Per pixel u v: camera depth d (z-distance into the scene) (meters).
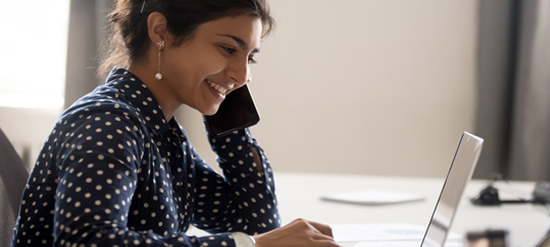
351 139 2.72
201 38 0.85
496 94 2.68
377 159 2.74
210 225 1.18
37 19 2.46
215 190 1.16
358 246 0.93
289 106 2.68
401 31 2.68
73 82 2.34
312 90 2.68
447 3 2.68
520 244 0.99
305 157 2.71
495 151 2.70
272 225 1.15
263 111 2.68
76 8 2.34
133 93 0.86
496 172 2.70
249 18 0.86
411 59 2.70
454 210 0.66
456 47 2.70
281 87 2.67
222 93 0.92
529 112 2.58
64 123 0.74
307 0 2.63
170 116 0.94
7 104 2.43
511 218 1.26
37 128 2.45
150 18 0.87
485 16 2.65
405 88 2.71
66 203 0.60
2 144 0.92
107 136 0.67
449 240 1.01
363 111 2.71
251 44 0.88
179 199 0.93
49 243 0.78
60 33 2.48
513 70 2.67
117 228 0.60
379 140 2.73
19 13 2.44
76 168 0.63
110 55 0.98
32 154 2.43
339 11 2.65
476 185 1.84
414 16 2.68
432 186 1.92
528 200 1.49
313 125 2.70
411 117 2.73
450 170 0.75
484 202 1.46
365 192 1.69
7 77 2.43
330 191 1.75
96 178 0.62
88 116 0.71
